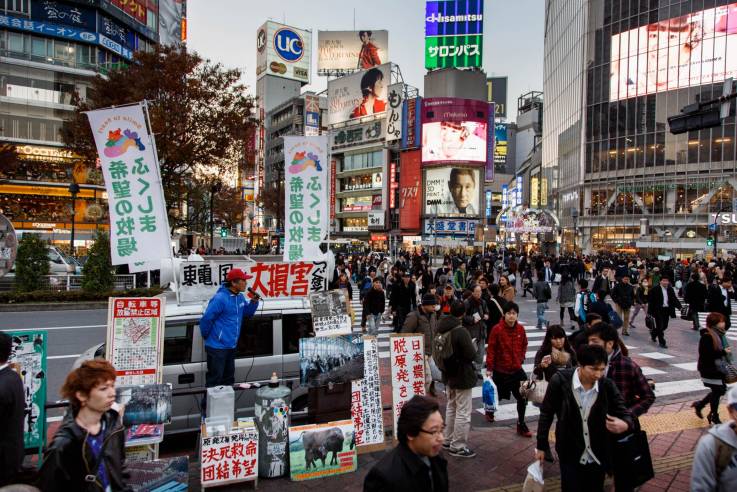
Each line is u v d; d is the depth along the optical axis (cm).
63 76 4122
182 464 444
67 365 1005
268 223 8200
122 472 291
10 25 3881
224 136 2352
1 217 1346
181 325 614
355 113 7400
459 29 7119
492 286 1062
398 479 237
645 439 392
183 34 6281
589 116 5666
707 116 1177
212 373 558
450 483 496
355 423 569
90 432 277
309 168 852
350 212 7556
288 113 8806
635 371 419
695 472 282
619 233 5294
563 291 1462
